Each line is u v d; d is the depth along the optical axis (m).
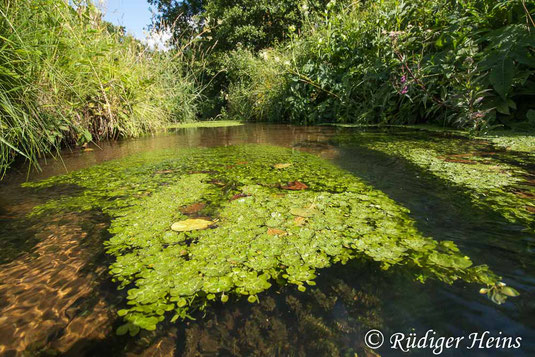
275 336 0.61
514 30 2.62
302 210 1.20
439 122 3.41
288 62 5.13
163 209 1.25
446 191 1.34
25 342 0.60
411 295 0.71
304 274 0.80
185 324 0.65
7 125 1.84
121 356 0.57
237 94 7.98
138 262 0.87
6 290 0.75
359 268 0.82
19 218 1.18
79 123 2.95
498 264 0.81
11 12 1.78
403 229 1.02
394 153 2.13
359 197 1.32
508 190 1.32
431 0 3.56
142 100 4.29
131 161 2.20
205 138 3.55
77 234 1.05
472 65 2.76
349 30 4.56
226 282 0.78
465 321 0.62
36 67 2.00
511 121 2.90
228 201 1.32
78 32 2.61
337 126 4.36
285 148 2.59
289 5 9.84
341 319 0.65
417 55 3.41
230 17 10.27
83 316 0.67
